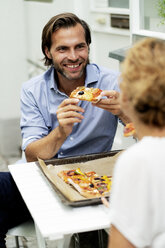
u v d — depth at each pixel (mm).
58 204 1706
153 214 1161
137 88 1157
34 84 2479
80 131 2402
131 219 1161
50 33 2293
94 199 1667
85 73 2451
